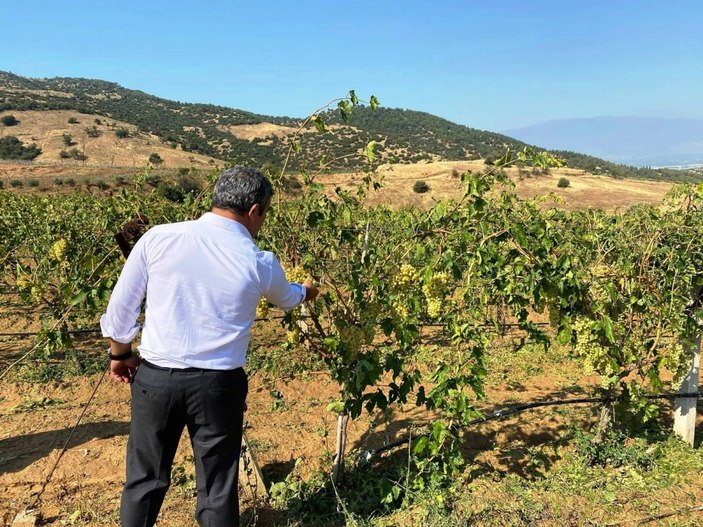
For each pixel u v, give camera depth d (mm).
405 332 3326
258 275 2367
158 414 2367
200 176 5496
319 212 3295
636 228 4672
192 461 4035
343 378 3369
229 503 2512
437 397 3348
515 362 6676
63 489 3664
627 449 4219
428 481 3660
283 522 3377
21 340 7363
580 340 3832
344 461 4090
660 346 4246
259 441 4465
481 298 3857
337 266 4117
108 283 3676
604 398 4207
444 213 3434
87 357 6609
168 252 2293
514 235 3406
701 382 6176
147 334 2354
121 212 6543
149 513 2467
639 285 3910
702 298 4223
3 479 3795
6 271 7910
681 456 4133
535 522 3270
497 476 3852
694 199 4145
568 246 3994
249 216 2424
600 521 3305
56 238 6535
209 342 2312
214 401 2354
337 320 3398
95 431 4602
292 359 6504
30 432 4586
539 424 4793
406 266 3273
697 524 3244
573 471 3928
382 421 4902
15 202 9609
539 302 3775
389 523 3240
